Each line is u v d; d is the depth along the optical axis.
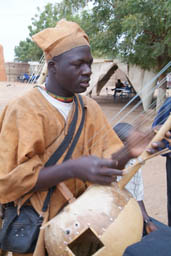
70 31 1.37
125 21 8.94
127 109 9.53
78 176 1.25
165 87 5.16
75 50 1.36
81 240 1.34
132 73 11.92
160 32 9.16
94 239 1.34
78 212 1.26
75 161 1.26
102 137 1.59
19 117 1.39
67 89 1.44
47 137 1.44
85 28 11.42
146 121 1.37
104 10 10.59
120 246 1.21
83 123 1.53
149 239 1.19
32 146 1.35
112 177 1.27
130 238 1.23
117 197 1.30
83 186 1.55
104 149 1.58
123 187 1.37
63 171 1.27
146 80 11.44
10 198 1.36
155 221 2.33
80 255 1.35
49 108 1.45
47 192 1.45
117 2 10.22
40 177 1.31
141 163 1.30
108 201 1.27
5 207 1.57
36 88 1.50
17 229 1.47
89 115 1.57
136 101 12.38
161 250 1.11
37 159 1.37
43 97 1.47
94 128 1.57
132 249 1.13
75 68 1.36
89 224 1.22
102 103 14.58
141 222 1.32
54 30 1.39
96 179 1.22
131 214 1.28
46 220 1.43
